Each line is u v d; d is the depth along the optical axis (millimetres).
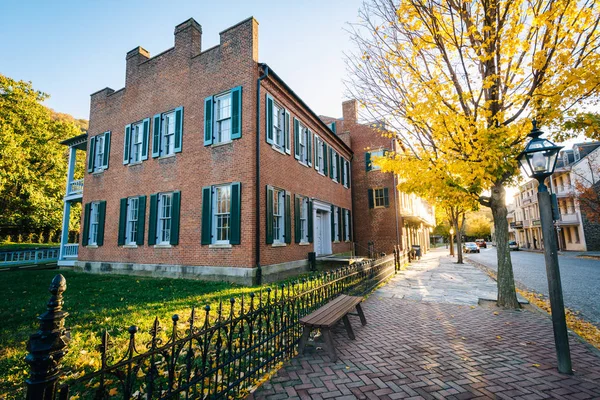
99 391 1865
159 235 12289
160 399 2246
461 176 6820
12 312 6258
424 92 6801
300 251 13164
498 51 6355
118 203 13938
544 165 4125
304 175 14359
